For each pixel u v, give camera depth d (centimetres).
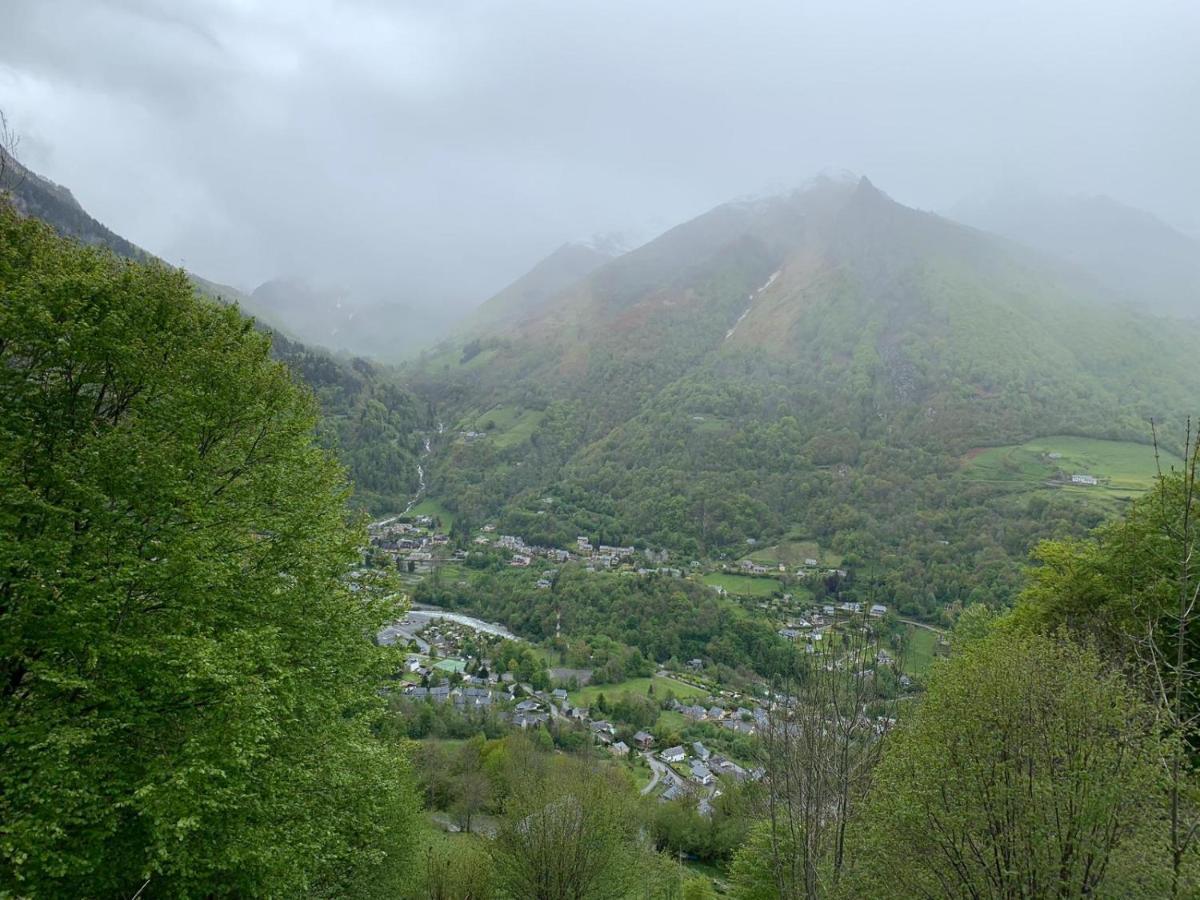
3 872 1344
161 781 1438
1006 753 1412
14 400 1669
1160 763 1198
